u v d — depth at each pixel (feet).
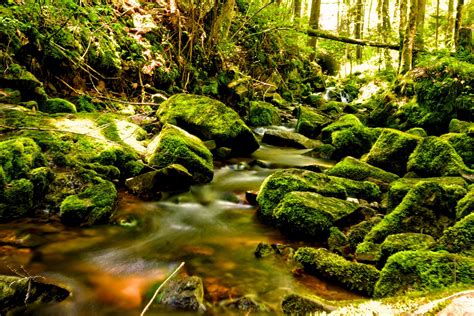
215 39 37.04
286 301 8.92
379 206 15.74
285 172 16.67
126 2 32.73
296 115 41.39
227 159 23.67
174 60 34.32
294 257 11.46
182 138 19.30
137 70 29.76
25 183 13.19
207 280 10.46
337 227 13.32
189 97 24.89
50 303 9.12
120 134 19.83
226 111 24.27
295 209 13.62
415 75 32.60
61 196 14.08
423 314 5.98
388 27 65.72
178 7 35.45
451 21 57.11
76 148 16.85
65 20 25.03
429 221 12.03
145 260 11.65
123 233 13.34
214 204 16.94
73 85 25.31
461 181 16.01
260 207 15.29
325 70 83.35
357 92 60.34
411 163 19.12
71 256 11.45
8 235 11.97
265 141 29.91
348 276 10.09
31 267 10.54
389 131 21.70
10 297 8.57
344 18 93.86
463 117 28.63
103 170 16.31
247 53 48.70
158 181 16.56
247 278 10.61
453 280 8.15
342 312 7.36
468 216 10.49
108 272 10.83
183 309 8.93
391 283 8.95
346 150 25.61
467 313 5.46
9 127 15.58
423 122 30.09
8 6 22.13
